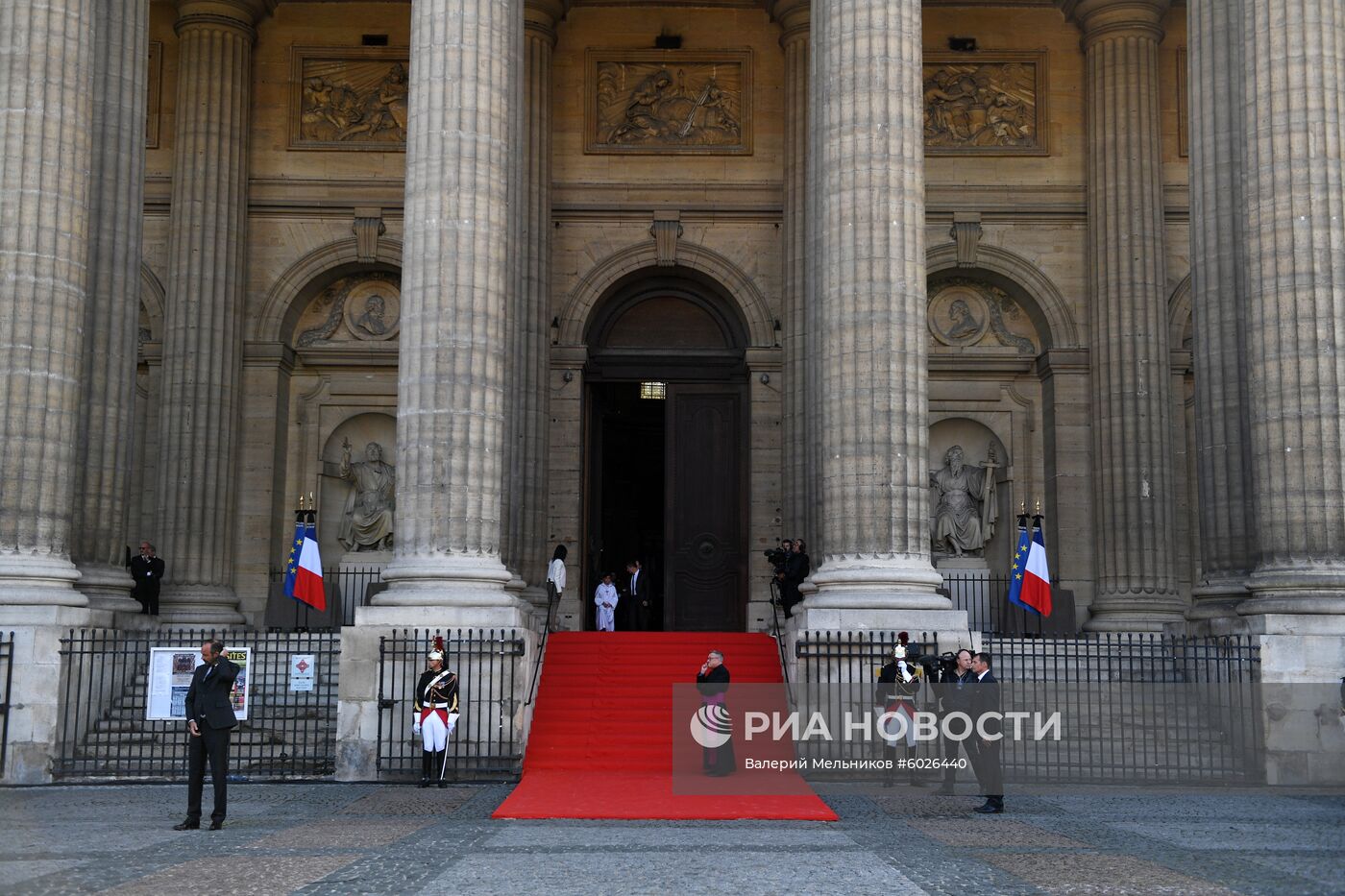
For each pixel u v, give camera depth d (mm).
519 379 27109
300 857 12719
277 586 29812
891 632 20375
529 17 31125
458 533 20422
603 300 32031
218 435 29641
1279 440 20312
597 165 31828
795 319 30359
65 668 20109
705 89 32156
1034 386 31609
